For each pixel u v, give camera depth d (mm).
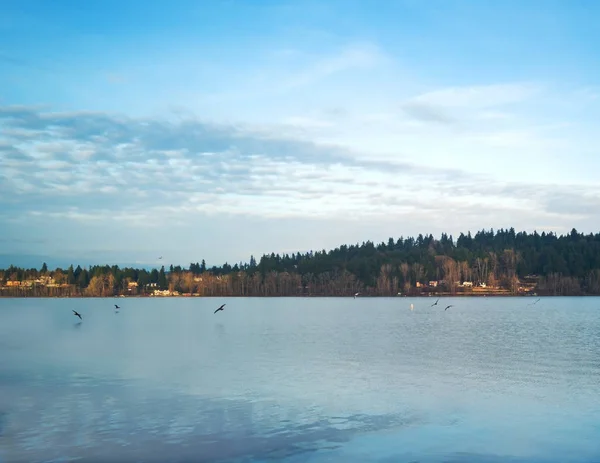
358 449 29328
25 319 129750
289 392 41312
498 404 38000
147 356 60656
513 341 75938
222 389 42281
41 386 43594
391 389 42375
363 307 185250
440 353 62594
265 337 82688
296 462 27594
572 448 29672
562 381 45688
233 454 28547
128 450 29016
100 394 40719
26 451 28859
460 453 28891
